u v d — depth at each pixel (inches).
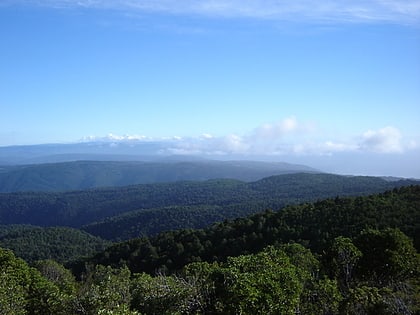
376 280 1093.8
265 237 2288.4
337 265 1120.8
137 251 2839.6
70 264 3265.3
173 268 2472.9
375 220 1882.4
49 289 909.8
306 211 2375.7
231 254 2315.5
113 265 2785.4
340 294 849.5
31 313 871.7
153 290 848.9
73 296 852.0
